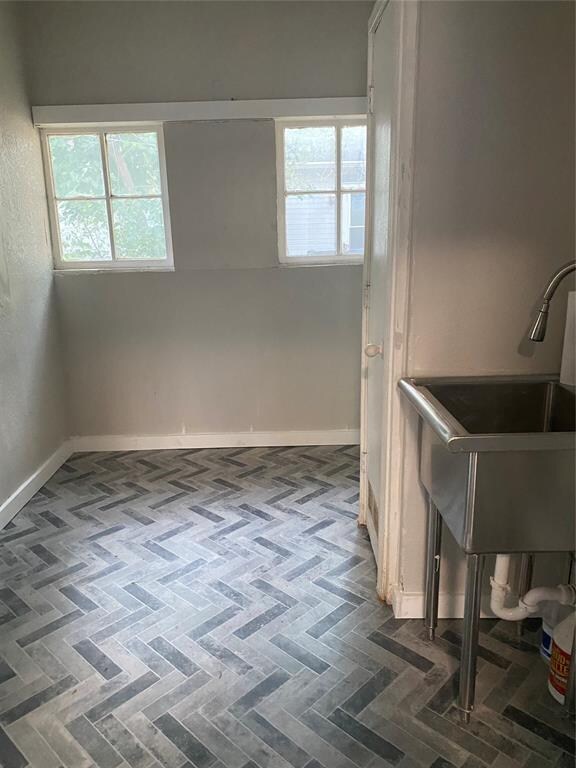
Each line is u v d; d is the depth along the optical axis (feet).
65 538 8.86
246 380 12.19
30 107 10.75
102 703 5.68
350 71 10.82
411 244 6.04
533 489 4.58
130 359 12.03
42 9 10.51
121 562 8.16
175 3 10.56
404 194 5.90
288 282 11.69
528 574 6.30
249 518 9.36
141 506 9.87
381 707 5.56
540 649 6.22
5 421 9.44
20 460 9.97
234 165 11.12
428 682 5.87
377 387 7.57
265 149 11.05
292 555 8.25
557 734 5.24
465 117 5.73
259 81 10.85
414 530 6.64
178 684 5.90
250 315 11.85
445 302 6.18
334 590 7.42
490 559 6.66
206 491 10.40
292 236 11.70
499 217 5.98
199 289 11.70
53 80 10.78
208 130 10.96
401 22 5.52
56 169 11.37
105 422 12.35
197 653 6.34
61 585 7.64
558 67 5.64
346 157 11.34
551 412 6.19
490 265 6.09
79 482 10.91
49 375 11.37
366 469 8.71
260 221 11.39
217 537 8.79
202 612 7.04
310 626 6.75
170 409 12.30
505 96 5.69
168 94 10.86
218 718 5.47
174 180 11.16
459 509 4.81
